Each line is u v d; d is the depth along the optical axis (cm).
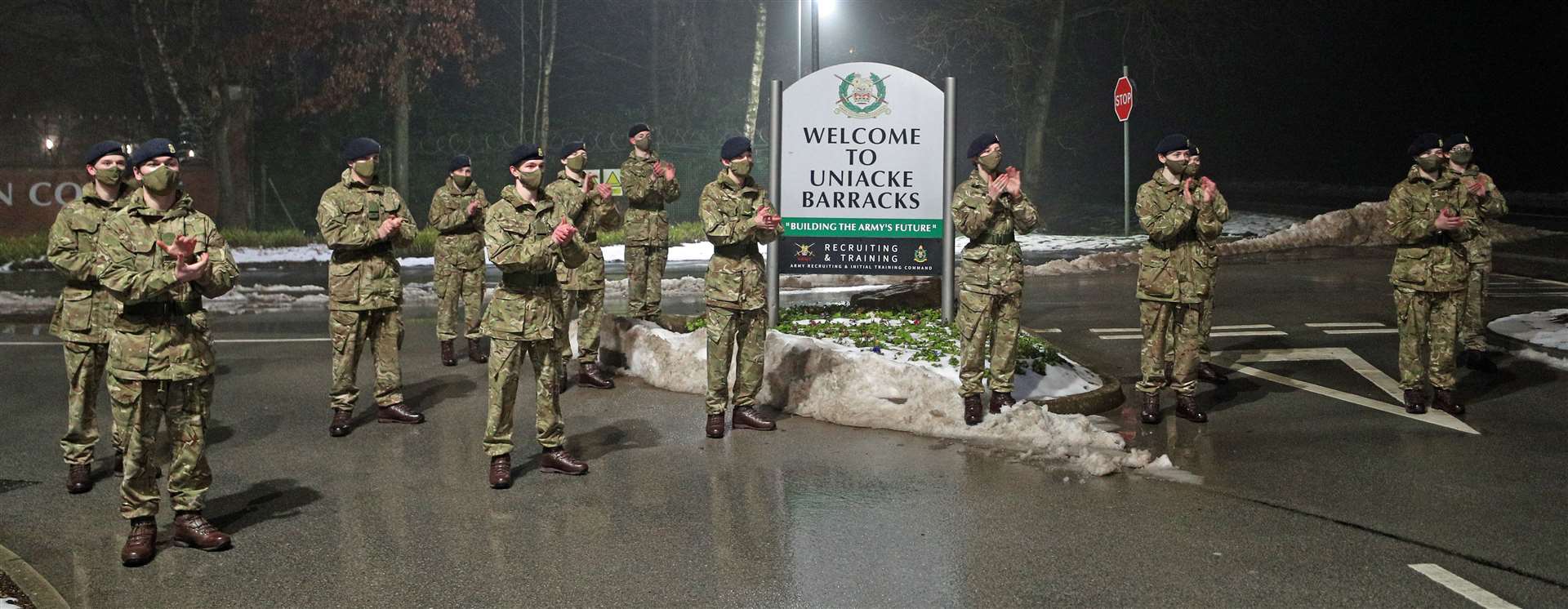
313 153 3506
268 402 1007
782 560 593
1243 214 3042
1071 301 1603
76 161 3016
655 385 1065
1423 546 606
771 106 1114
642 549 614
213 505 704
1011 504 687
